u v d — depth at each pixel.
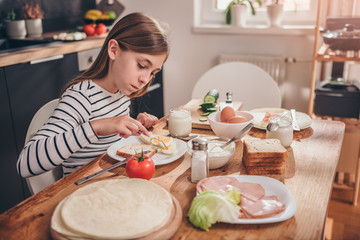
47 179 1.17
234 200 0.76
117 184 0.85
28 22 2.71
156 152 1.11
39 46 2.36
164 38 1.09
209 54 3.05
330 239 1.87
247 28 2.81
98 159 1.08
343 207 2.16
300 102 2.86
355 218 2.05
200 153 0.91
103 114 1.25
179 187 0.90
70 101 1.16
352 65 2.33
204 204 0.73
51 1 2.98
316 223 0.75
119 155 1.08
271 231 0.72
